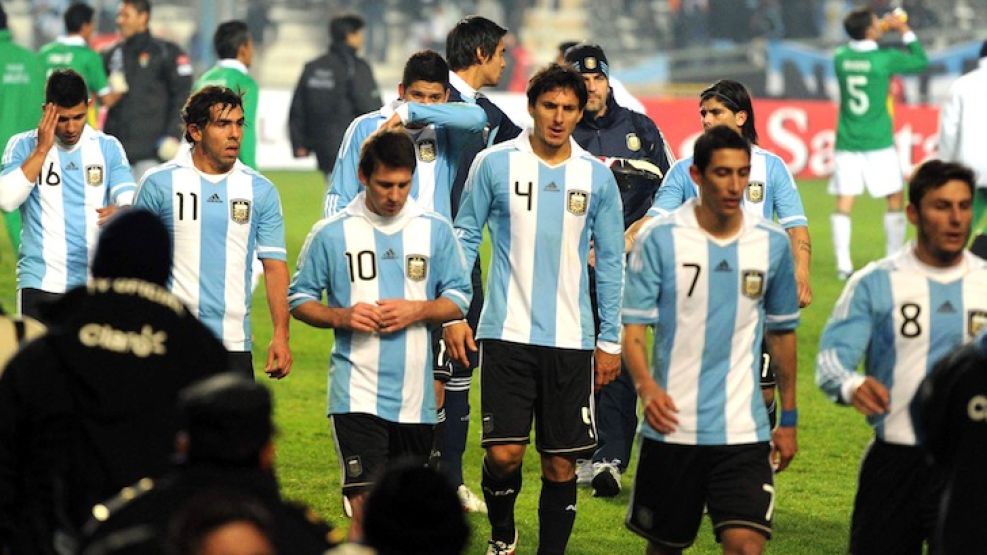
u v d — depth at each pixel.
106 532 14.27
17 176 28.98
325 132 62.31
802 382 42.25
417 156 27.41
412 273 23.89
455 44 29.00
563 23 123.31
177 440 15.80
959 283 20.16
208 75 47.25
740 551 20.66
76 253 29.89
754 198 28.72
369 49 119.00
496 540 25.61
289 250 61.72
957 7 109.81
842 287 57.53
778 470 21.95
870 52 58.62
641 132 30.77
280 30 121.38
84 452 16.80
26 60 44.16
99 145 30.05
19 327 18.89
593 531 27.97
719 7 113.00
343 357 23.86
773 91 111.44
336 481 31.09
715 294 21.06
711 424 21.02
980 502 17.53
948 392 17.67
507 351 24.81
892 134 59.44
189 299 25.78
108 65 54.44
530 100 24.78
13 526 16.78
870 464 20.55
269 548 11.48
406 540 13.11
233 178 26.02
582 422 24.97
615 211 25.14
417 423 24.02
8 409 16.72
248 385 14.68
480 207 25.06
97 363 16.75
